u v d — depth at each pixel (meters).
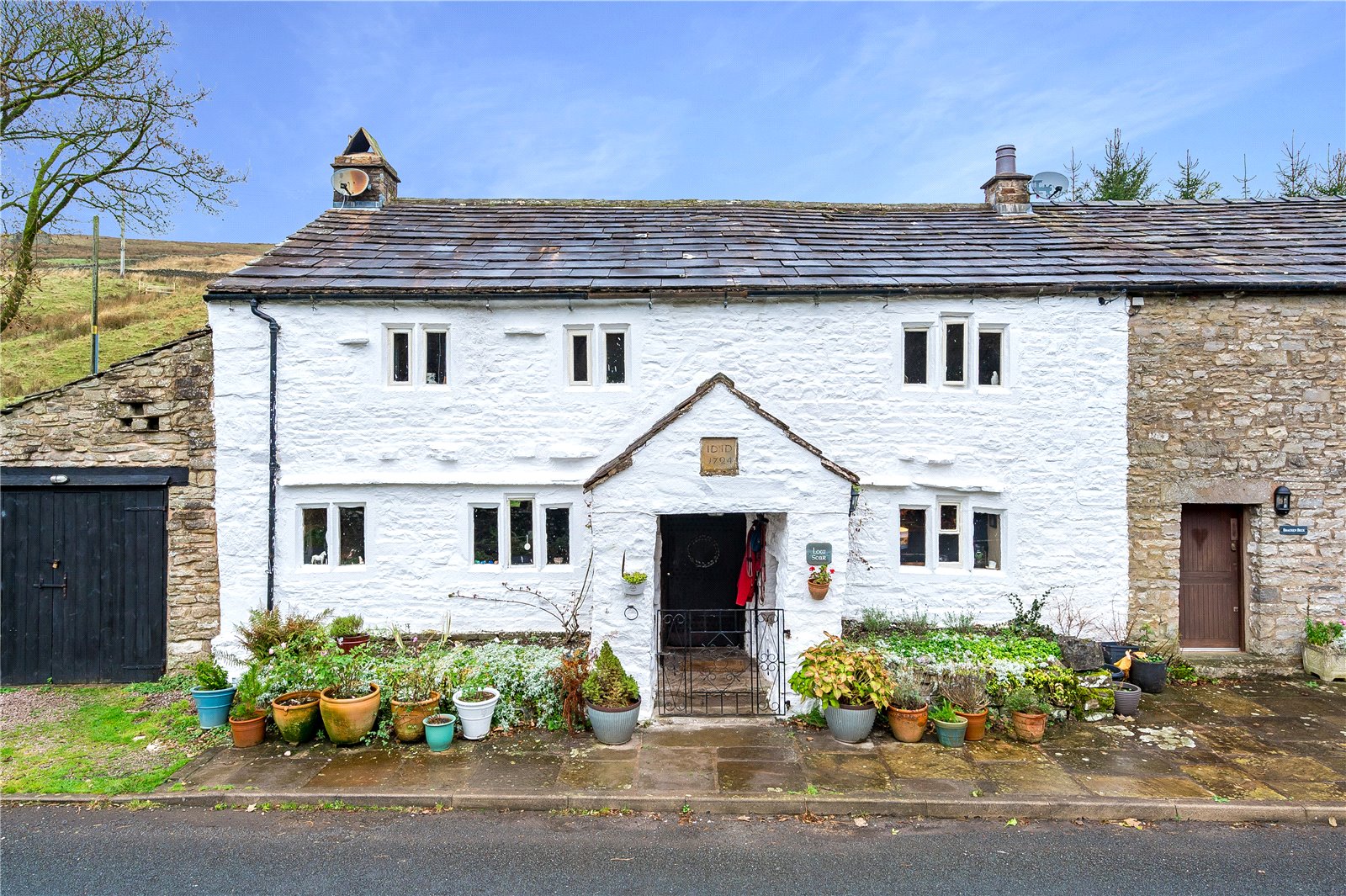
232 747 7.21
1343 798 6.20
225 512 9.05
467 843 5.60
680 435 7.69
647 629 7.74
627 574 7.64
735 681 8.96
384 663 8.04
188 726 7.73
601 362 9.34
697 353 9.30
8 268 14.02
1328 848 5.57
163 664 9.26
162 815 5.98
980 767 6.76
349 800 6.16
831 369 9.33
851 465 9.32
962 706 7.47
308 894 4.93
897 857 5.43
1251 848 5.57
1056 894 4.97
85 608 9.20
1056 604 9.33
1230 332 9.40
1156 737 7.50
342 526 9.36
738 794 6.19
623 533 7.69
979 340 9.48
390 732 7.42
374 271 9.52
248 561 9.06
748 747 7.18
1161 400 9.39
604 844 5.60
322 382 9.13
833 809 6.09
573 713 7.58
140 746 7.27
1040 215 12.10
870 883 5.09
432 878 5.12
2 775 6.59
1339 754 7.11
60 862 5.29
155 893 4.93
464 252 10.27
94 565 9.20
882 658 7.84
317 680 7.51
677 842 5.63
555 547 9.48
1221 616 9.88
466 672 7.81
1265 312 9.41
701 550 10.43
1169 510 9.42
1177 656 9.41
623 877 5.15
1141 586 9.41
